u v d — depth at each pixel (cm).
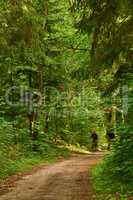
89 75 1617
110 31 1481
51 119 4434
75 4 1521
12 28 1880
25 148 3462
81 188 1658
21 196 1491
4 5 1902
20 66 3469
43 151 3575
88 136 5209
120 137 1788
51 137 4372
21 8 1875
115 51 1492
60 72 3888
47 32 3500
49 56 3684
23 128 3859
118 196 1398
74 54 2986
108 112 3884
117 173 1767
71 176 2097
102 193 1499
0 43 1886
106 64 1558
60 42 3553
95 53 1539
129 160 1706
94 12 1466
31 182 1911
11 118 3800
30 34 1898
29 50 1994
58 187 1705
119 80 1641
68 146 4494
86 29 1509
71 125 4988
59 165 2847
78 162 3080
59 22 3544
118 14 1430
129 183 1555
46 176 2141
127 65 1588
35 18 1912
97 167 2366
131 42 1448
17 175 2253
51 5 3534
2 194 1561
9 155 2861
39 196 1477
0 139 3097
